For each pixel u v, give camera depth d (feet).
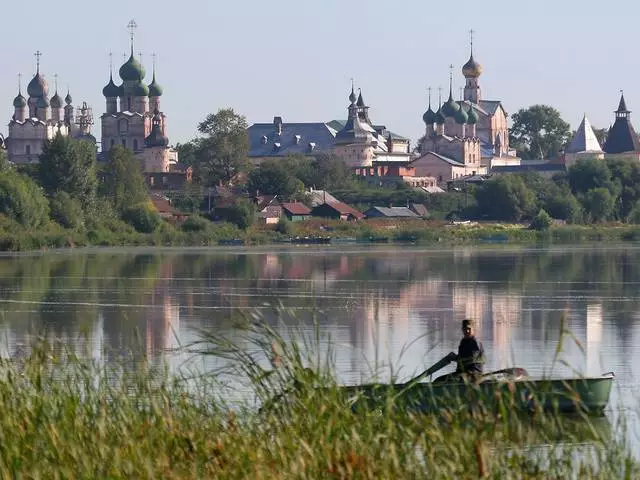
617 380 488.44
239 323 309.01
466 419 271.69
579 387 380.99
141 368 314.96
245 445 256.32
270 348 296.10
